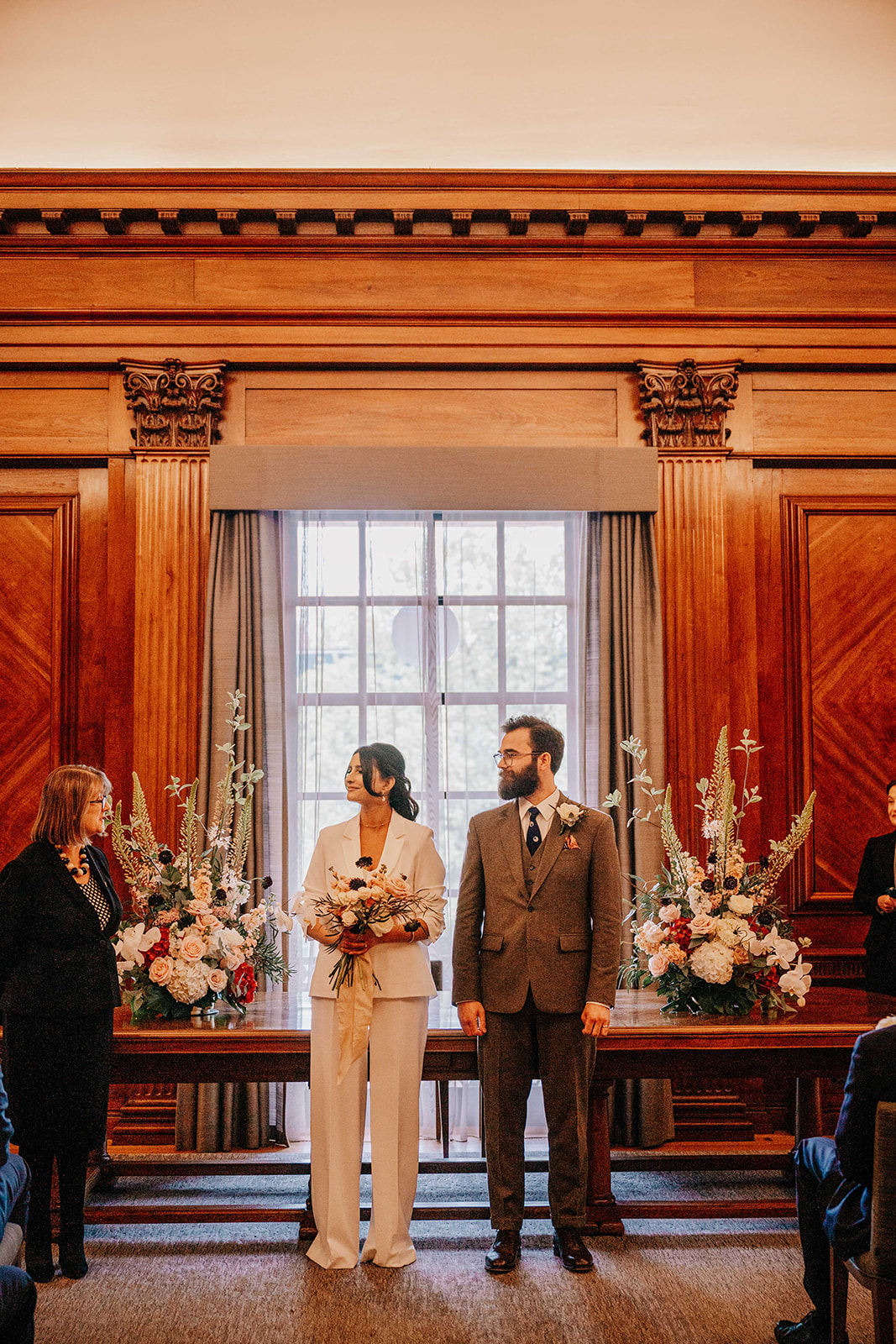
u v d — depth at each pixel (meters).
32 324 4.75
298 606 4.77
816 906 4.67
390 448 4.70
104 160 4.83
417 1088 3.20
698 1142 4.43
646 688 4.59
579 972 3.12
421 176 4.65
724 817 3.75
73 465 4.77
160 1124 4.40
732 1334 2.72
